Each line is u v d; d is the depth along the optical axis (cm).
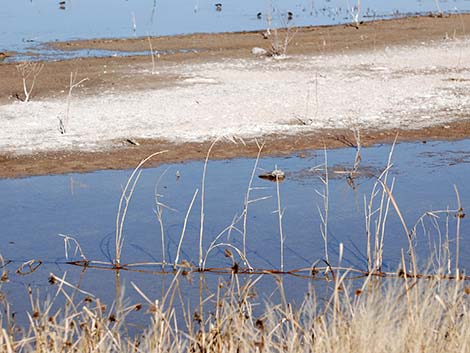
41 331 1436
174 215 2336
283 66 4353
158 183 2609
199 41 5203
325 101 3559
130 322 1688
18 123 3234
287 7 6712
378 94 3681
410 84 3872
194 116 3328
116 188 2572
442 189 2533
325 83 3897
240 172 2714
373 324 1375
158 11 6519
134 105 3497
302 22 5950
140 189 2559
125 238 2177
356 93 3697
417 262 1958
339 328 1381
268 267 1977
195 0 7100
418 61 4447
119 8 6681
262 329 1445
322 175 2678
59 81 3997
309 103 3519
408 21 5847
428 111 3412
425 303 1406
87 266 2000
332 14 6316
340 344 1343
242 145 2992
